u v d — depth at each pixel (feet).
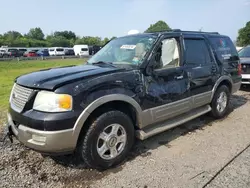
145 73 11.46
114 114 10.39
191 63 14.05
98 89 9.78
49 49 150.92
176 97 12.84
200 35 15.44
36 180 9.73
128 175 10.03
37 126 8.92
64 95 9.02
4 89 28.63
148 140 13.48
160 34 12.75
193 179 9.64
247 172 10.08
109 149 10.53
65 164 10.93
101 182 9.57
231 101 22.40
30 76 10.58
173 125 13.00
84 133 9.84
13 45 243.81
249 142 13.10
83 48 150.92
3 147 12.45
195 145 12.80
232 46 18.28
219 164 10.75
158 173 10.12
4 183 9.48
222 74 16.42
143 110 11.37
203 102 15.11
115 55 13.30
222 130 14.98
